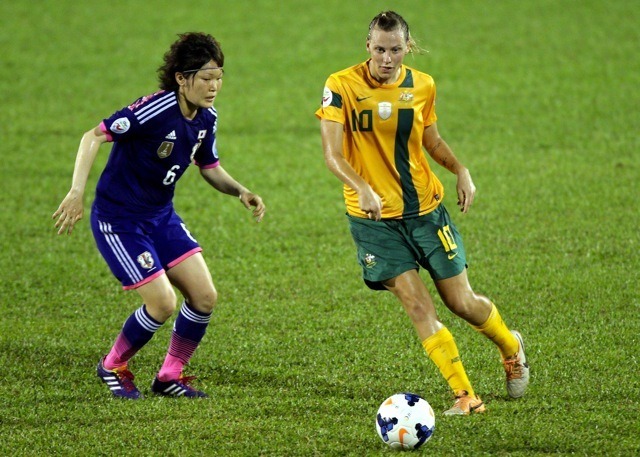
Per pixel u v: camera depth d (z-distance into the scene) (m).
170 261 22.86
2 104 59.31
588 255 33.69
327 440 19.58
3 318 29.08
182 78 21.53
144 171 22.17
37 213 40.94
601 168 45.19
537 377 23.34
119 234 22.38
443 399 22.17
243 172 46.66
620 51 67.50
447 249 21.69
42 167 47.81
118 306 30.34
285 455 18.97
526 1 82.25
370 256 21.61
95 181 46.34
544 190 42.19
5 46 72.25
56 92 61.75
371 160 21.59
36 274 33.41
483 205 40.47
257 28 76.25
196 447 19.38
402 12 79.50
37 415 21.36
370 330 27.34
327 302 30.05
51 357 25.59
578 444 19.00
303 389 23.11
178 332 22.86
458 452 18.81
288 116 56.75
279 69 66.31
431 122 22.31
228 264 34.25
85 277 33.16
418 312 21.11
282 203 42.00
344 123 21.42
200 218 40.19
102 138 21.67
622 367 23.77
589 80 61.34
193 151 22.52
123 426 20.58
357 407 21.66
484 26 75.00
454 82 62.06
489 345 25.88
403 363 24.64
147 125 21.55
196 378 24.02
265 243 36.62
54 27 77.44
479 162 47.06
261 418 21.05
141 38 74.00
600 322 27.27
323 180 45.47
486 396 22.33
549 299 29.53
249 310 29.47
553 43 70.12
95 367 24.91
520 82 61.56
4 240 37.34
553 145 49.44
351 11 80.50
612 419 20.27
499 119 54.47
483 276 31.92
